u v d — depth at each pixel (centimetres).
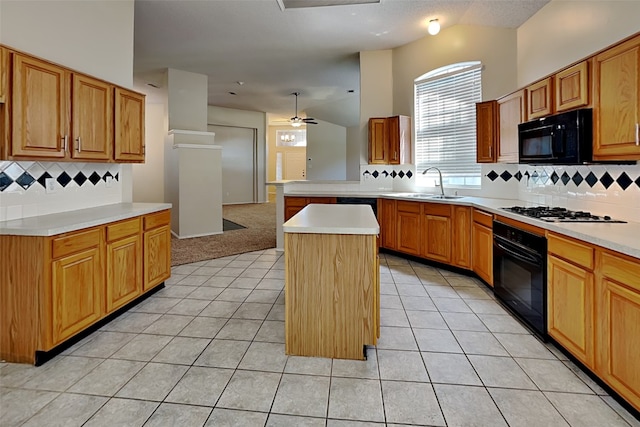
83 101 278
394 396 195
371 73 566
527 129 311
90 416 178
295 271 235
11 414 179
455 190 491
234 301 335
